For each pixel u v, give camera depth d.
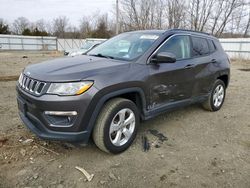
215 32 24.16
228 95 6.77
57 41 48.62
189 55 4.18
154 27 23.31
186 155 3.19
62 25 60.56
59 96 2.64
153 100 3.49
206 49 4.71
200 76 4.35
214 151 3.33
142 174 2.75
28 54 30.70
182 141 3.60
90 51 4.22
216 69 4.81
